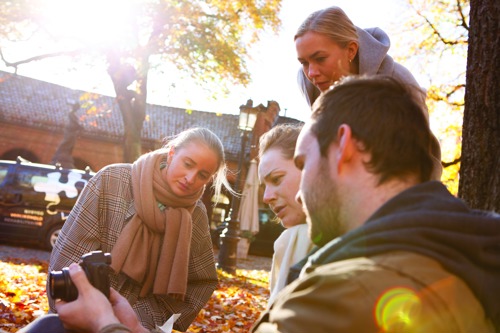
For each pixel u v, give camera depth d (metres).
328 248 1.21
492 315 1.16
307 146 1.33
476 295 1.13
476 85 3.55
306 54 2.88
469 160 3.54
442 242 1.13
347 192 1.25
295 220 2.26
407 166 1.24
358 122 1.24
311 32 2.85
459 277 1.11
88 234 3.11
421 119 1.28
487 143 3.48
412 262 1.09
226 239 15.08
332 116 1.28
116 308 1.72
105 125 41.22
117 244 3.07
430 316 1.05
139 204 3.14
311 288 1.12
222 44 21.02
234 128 42.09
